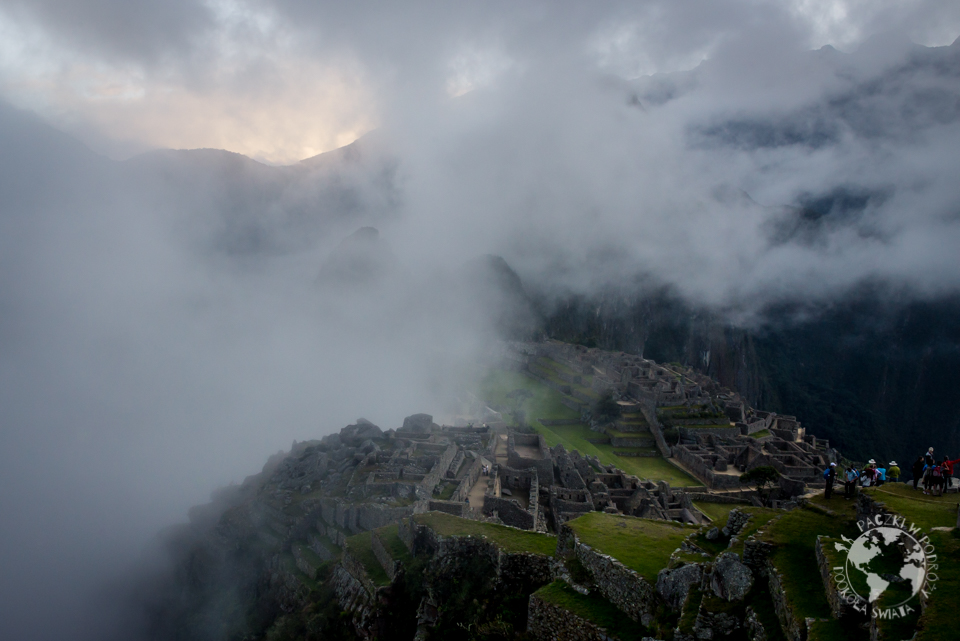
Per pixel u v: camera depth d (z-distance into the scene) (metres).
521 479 75.88
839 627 17.23
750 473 111.12
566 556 29.12
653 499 81.38
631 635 23.53
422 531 36.09
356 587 38.06
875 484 27.44
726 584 21.52
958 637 14.81
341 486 66.44
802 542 21.52
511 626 28.70
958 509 20.75
